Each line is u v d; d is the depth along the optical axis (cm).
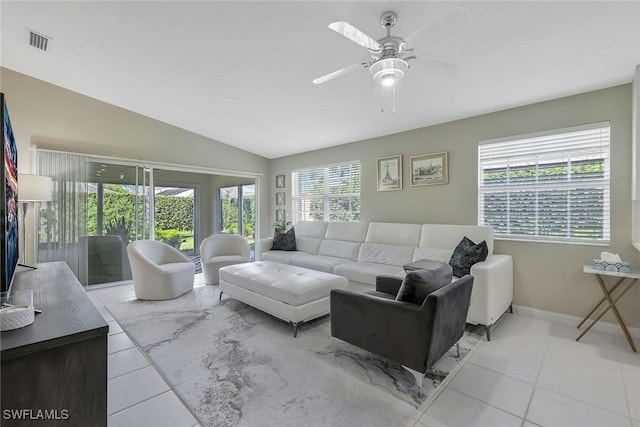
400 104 345
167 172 626
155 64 309
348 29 175
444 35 191
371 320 210
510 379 205
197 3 214
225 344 257
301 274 332
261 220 635
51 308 132
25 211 355
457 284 212
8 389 95
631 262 271
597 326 285
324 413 171
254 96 363
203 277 509
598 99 287
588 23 198
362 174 486
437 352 195
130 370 215
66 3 226
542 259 317
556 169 313
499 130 346
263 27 233
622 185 275
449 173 386
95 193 421
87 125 411
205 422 164
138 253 379
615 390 192
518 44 224
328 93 339
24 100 365
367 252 420
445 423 163
